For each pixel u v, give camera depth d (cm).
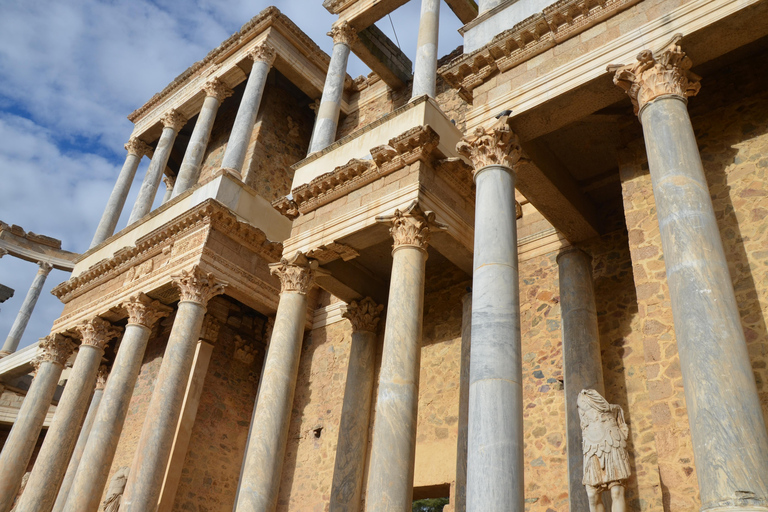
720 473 632
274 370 1279
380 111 2172
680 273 753
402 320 1130
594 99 1011
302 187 1420
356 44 1978
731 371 679
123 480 1848
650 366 901
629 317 1223
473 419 850
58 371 2058
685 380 707
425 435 1442
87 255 2169
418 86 1416
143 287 1784
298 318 1343
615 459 900
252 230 1739
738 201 950
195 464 1734
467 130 1114
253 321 2038
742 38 899
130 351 1723
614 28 1003
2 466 1878
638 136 1084
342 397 1694
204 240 1669
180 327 1573
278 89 2338
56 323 2100
